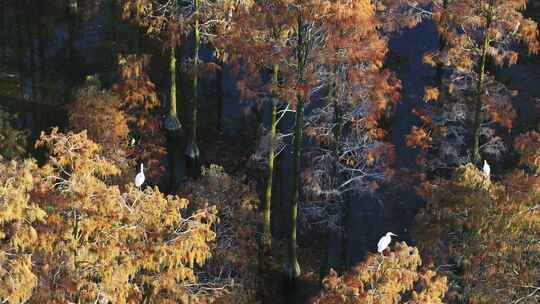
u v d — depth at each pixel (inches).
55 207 785.6
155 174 1577.3
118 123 1435.8
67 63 2124.8
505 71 2068.2
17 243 716.0
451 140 1695.4
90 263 772.0
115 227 784.3
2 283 676.7
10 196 706.8
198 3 1589.6
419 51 2166.6
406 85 1995.6
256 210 1505.9
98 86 1507.1
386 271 796.6
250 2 1581.0
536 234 943.0
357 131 1358.3
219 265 1194.0
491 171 1664.6
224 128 1872.5
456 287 1010.7
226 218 1248.8
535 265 960.3
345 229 1435.8
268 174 1393.9
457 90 1437.0
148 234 808.3
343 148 1357.0
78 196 784.3
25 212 732.7
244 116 1913.1
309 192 1454.2
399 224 1542.8
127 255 780.6
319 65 1267.2
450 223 1009.5
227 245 1192.2
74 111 1471.5
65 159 842.8
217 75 2075.5
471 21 1300.4
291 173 1694.1
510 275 938.1
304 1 1085.8
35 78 2036.2
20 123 1822.1
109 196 790.5
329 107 1337.4
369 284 840.3
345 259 1443.2
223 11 1585.9
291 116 1900.8
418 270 1034.7
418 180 1622.8
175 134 1784.0
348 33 1147.9
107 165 863.1
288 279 1364.4
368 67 1229.1
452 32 1365.7
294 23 1112.8
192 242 794.2
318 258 1465.3
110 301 779.4
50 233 761.0
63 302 729.0
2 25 2316.7
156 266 810.8
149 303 861.8
